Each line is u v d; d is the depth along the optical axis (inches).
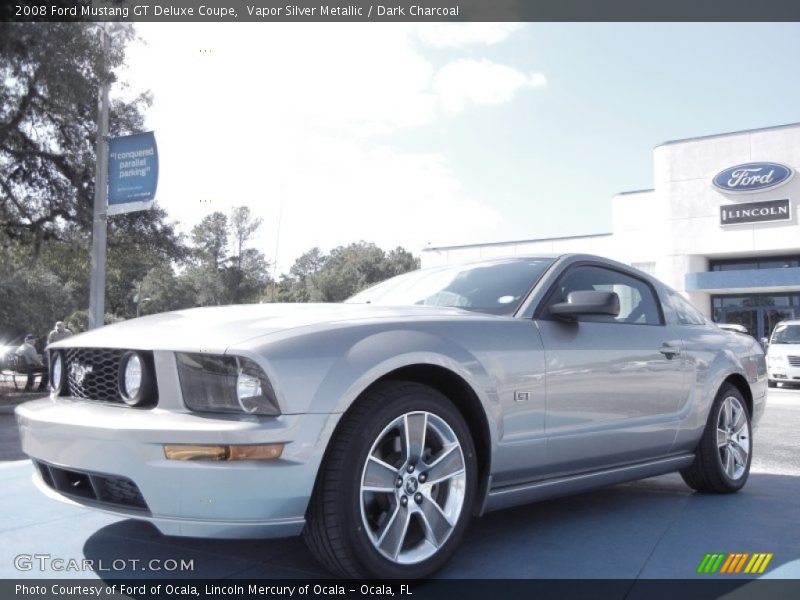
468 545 124.2
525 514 148.3
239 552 118.3
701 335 173.2
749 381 185.5
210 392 95.9
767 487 183.3
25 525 134.6
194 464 90.5
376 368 100.1
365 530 97.2
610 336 141.0
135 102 686.5
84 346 111.3
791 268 1012.5
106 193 494.9
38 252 649.0
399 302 147.0
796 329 708.0
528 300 132.3
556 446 125.0
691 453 166.1
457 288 144.9
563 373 127.3
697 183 1103.0
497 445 115.2
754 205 1053.2
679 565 113.6
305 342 98.1
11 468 195.8
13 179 595.5
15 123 542.6
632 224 1190.3
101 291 486.9
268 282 2790.4
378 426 99.6
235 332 101.0
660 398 151.2
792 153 1029.8
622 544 125.3
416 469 105.5
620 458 141.5
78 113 587.8
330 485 95.6
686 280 1099.9
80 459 98.5
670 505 158.6
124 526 134.2
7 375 781.9
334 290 4003.4
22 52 466.0
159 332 106.3
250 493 89.7
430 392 107.3
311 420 93.5
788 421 353.4
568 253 149.9
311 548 98.7
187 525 91.4
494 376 115.4
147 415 97.0
